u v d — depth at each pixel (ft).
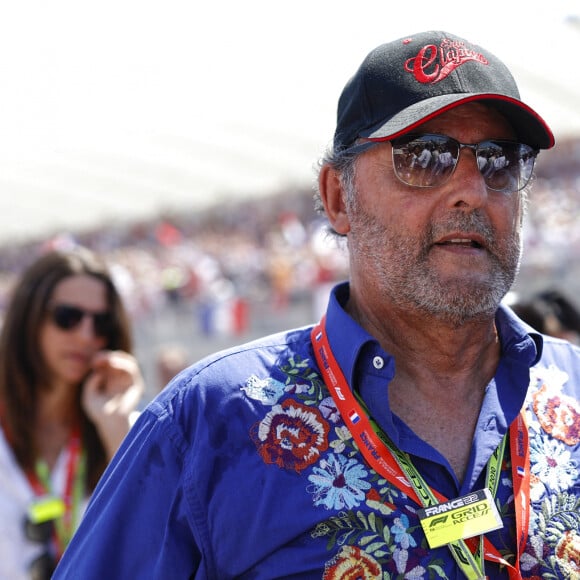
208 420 7.73
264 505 7.28
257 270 74.84
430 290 7.89
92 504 8.09
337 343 8.08
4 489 12.91
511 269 8.25
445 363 8.26
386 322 8.42
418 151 7.99
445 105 7.62
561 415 8.21
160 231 105.09
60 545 12.84
